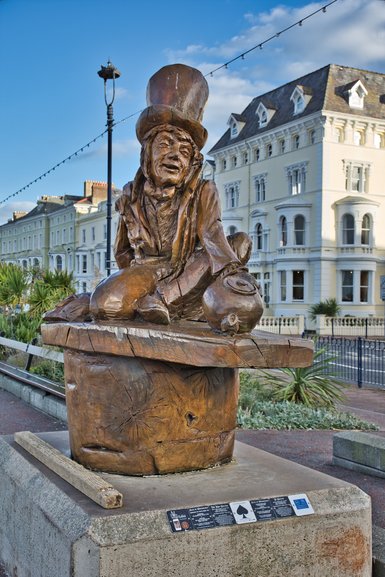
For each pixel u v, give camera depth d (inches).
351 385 514.3
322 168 1489.9
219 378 123.8
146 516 97.3
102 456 119.8
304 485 113.2
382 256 1546.5
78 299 138.4
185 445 119.9
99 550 91.4
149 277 126.6
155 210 133.9
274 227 1642.5
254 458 133.9
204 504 102.3
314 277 1523.1
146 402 116.3
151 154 131.5
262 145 1689.2
